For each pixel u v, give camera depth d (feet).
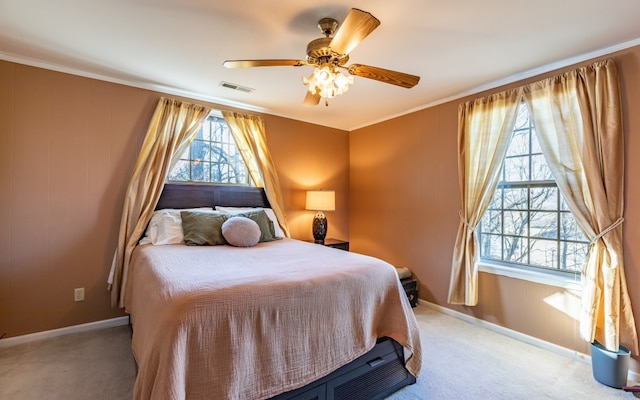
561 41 7.02
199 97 10.84
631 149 6.90
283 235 11.54
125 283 8.79
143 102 9.82
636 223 6.81
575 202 7.54
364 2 5.69
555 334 8.02
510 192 9.35
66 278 8.68
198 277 5.19
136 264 7.66
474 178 9.67
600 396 6.19
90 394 6.03
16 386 6.25
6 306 7.93
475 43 7.15
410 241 12.07
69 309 8.73
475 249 9.55
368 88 9.99
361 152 14.55
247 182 12.33
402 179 12.47
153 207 9.55
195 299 4.29
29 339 8.17
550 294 8.14
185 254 7.38
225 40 7.13
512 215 9.30
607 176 7.02
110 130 9.29
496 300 9.27
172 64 8.40
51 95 8.46
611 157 7.00
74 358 7.38
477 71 8.66
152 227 9.29
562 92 7.84
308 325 5.09
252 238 9.04
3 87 7.88
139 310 6.01
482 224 10.01
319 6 5.83
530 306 8.53
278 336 4.75
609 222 6.97
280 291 4.91
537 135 8.27
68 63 8.36
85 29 6.68
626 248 6.93
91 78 9.02
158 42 7.24
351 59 7.97
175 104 10.11
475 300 9.39
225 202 11.34
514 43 7.14
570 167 7.63
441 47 7.33
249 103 11.66
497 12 5.97
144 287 5.82
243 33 6.82
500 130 9.07
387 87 9.89
